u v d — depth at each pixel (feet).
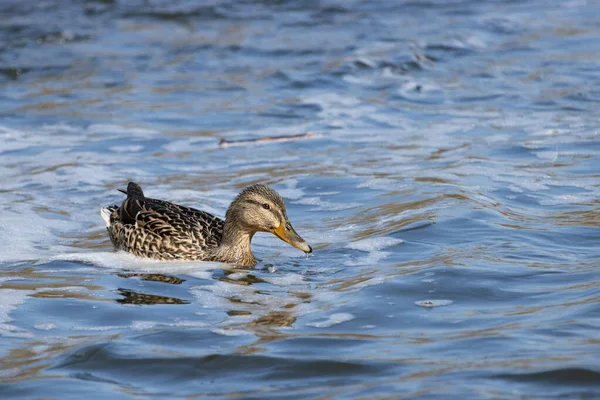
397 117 70.64
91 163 60.29
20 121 72.23
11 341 30.78
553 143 59.93
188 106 76.13
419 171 54.65
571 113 68.90
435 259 38.22
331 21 105.60
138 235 42.80
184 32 102.63
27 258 41.93
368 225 44.70
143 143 65.46
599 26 100.07
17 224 47.50
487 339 28.71
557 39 95.09
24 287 37.09
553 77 80.53
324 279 37.50
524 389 24.94
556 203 46.68
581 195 48.01
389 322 31.14
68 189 54.65
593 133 62.23
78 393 26.23
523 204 46.73
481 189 49.55
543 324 29.71
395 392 25.17
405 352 28.09
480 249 39.29
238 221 40.86
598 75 80.48
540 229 41.88
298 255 41.39
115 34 102.12
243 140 64.75
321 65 87.51
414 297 33.60
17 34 101.30
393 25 102.63
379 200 49.03
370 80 82.79
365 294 34.24
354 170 55.98
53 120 72.43
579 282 34.24
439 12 108.88
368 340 29.40
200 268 40.32
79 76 86.74
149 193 53.01
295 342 29.50
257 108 74.74
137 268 40.55
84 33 102.22
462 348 28.09
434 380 25.76
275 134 66.95
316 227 45.44
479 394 24.71
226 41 97.86
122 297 35.68
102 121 71.87
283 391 25.79
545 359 26.71
